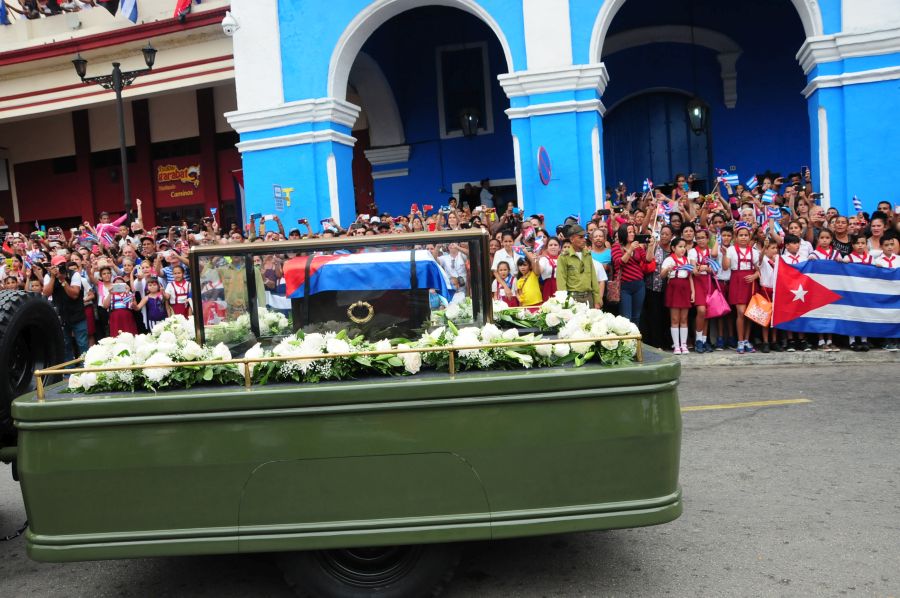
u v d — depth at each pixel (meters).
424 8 16.58
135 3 15.59
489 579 3.78
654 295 9.46
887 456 5.25
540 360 3.44
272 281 3.79
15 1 17.11
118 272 10.50
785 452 5.45
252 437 3.22
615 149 16.78
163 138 19.52
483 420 3.26
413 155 17.48
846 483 4.80
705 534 4.18
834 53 11.38
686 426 6.27
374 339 3.81
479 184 17.16
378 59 16.33
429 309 3.80
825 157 11.56
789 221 10.09
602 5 11.94
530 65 12.16
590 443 3.28
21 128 20.53
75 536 3.24
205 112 19.03
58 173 20.45
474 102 17.11
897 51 11.13
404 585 3.43
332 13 13.13
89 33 15.99
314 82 13.30
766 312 8.88
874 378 7.63
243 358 3.38
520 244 9.94
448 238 3.79
